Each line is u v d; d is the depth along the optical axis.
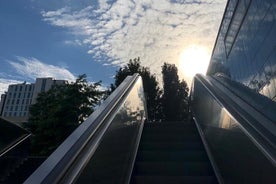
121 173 3.28
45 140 10.70
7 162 4.80
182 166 4.05
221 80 5.58
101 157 2.35
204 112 5.37
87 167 1.94
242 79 4.02
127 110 4.12
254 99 3.46
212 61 6.58
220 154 3.68
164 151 4.64
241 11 3.92
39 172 1.61
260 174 2.16
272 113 2.86
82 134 2.24
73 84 11.77
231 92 4.40
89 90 11.90
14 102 56.97
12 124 5.03
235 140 2.88
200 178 3.70
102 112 2.98
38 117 11.88
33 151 10.55
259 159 2.17
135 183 3.71
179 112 18.75
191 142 5.27
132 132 4.52
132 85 5.09
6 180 4.72
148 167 4.07
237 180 2.85
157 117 18.72
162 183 3.69
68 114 10.95
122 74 18.53
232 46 4.54
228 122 3.18
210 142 4.49
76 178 1.69
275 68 2.76
